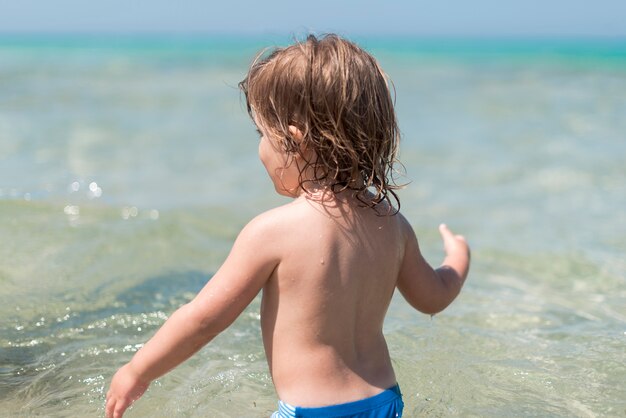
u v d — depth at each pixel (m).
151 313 2.86
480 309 3.01
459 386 2.27
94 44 55.59
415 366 2.39
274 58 1.74
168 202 4.82
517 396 2.21
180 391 2.23
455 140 7.88
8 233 3.73
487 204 5.07
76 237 3.75
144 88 13.73
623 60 30.34
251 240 1.70
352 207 1.75
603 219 4.68
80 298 2.99
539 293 3.28
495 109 11.00
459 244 2.23
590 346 2.62
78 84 14.15
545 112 10.45
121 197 4.91
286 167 1.75
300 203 1.73
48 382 2.28
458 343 2.61
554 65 25.80
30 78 15.40
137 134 7.90
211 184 5.55
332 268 1.69
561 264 3.74
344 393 1.68
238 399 2.19
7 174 5.45
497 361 2.46
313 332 1.69
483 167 6.36
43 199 4.58
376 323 1.79
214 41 75.44
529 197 5.27
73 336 2.63
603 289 3.36
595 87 15.18
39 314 2.81
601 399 2.21
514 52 43.97
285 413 1.68
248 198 5.11
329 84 1.67
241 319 2.81
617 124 9.06
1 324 2.71
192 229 4.11
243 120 9.30
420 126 9.06
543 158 6.75
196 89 13.71
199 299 1.71
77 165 5.99
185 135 7.97
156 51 37.91
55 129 7.91
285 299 1.70
